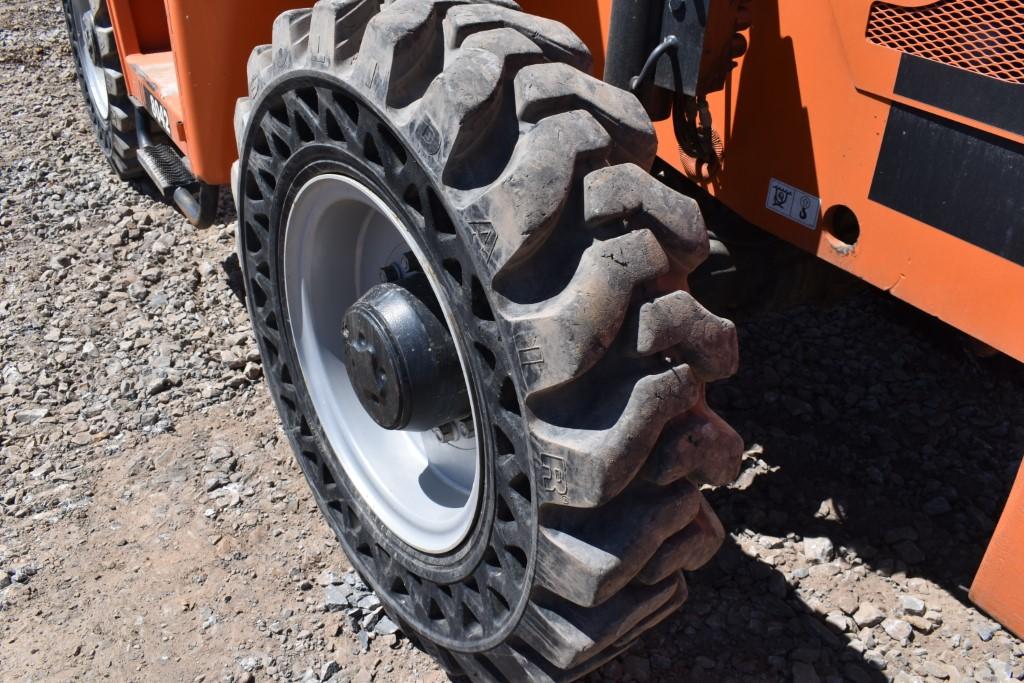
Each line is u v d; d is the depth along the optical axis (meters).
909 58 1.66
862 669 2.29
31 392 3.26
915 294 1.77
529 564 1.69
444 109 1.55
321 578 2.54
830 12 1.79
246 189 2.38
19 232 4.22
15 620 2.44
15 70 5.88
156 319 3.61
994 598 1.92
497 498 1.76
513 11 1.73
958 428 3.08
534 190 1.49
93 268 3.93
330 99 1.87
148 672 2.29
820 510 2.74
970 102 1.58
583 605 1.61
